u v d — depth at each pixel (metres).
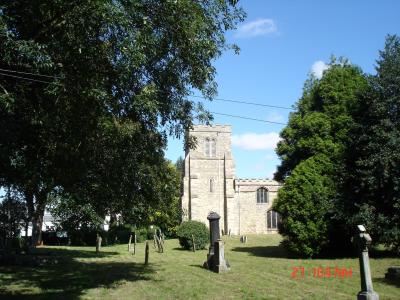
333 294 12.43
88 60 10.96
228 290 13.49
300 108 29.19
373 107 22.38
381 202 21.94
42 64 9.89
